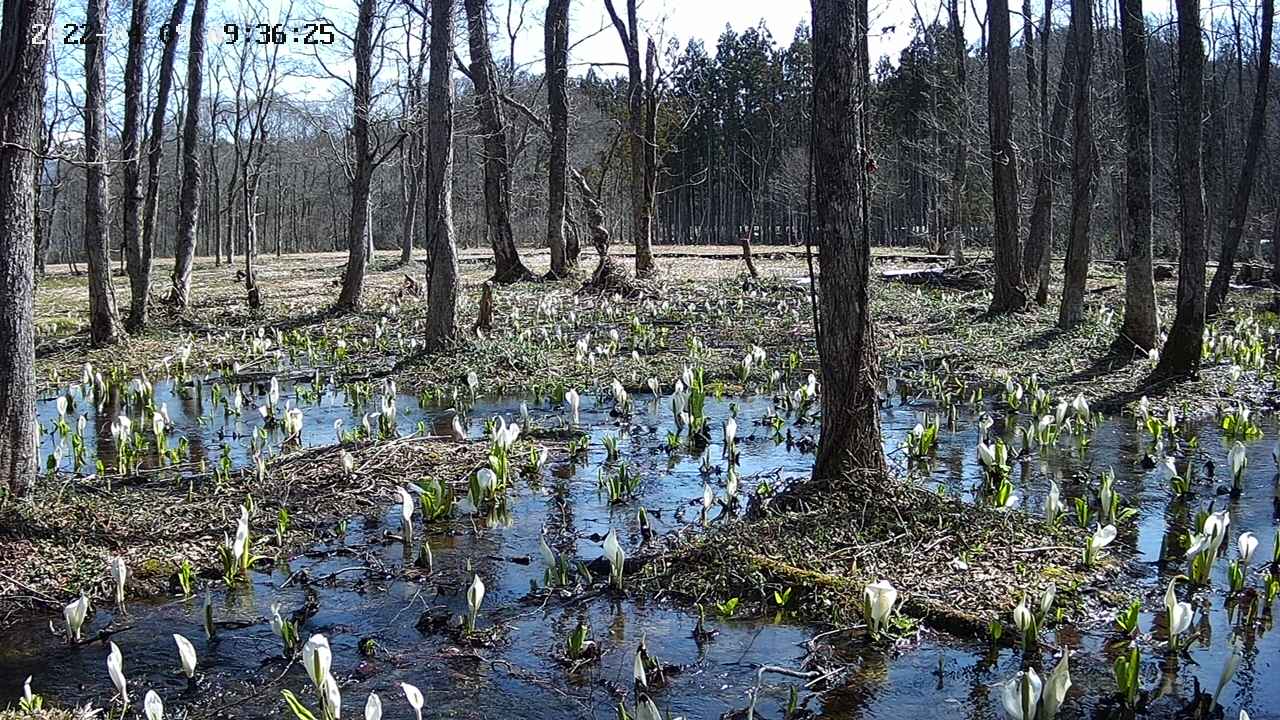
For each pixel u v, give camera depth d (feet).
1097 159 61.31
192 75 66.80
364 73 66.80
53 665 17.26
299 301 76.74
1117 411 38.24
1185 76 39.78
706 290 76.95
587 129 186.91
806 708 15.44
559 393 41.24
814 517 22.07
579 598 19.92
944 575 19.74
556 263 85.71
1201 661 16.71
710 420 37.24
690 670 16.78
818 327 23.40
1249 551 19.24
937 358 49.70
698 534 22.29
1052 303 69.05
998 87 62.75
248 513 24.61
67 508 23.40
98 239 55.26
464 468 28.99
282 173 217.77
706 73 215.72
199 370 50.29
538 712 15.49
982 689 15.96
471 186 196.03
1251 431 33.35
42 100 23.35
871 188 22.99
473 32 83.10
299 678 16.76
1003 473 26.61
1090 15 54.29
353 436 32.94
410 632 18.53
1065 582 19.51
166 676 16.84
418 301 72.23
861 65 22.88
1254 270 89.61
